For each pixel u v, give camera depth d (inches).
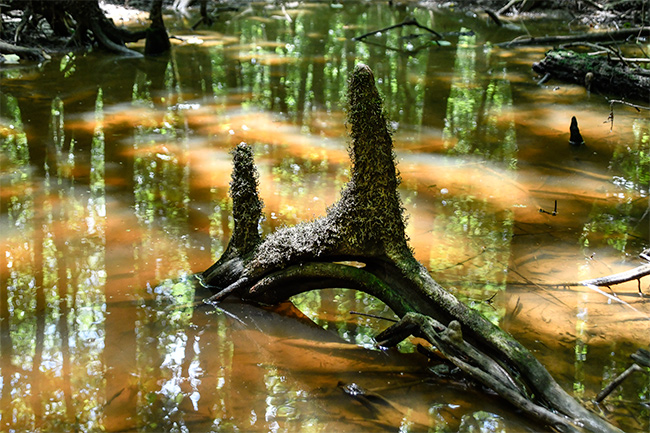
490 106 338.0
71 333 140.1
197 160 251.8
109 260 172.1
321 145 271.6
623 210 211.0
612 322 147.2
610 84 362.3
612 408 120.0
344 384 125.5
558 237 190.9
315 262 144.6
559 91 368.2
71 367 129.0
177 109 321.4
